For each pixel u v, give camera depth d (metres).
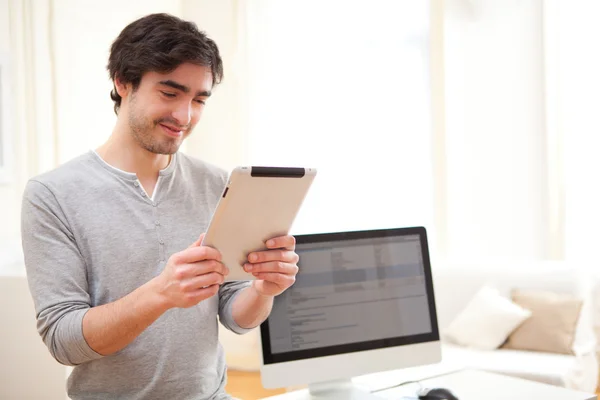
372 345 1.78
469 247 4.54
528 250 4.37
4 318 3.06
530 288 3.78
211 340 1.53
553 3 4.21
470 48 4.49
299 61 4.98
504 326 3.55
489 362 3.29
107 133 4.25
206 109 5.11
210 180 1.65
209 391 1.52
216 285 1.25
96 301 1.41
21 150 3.64
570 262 3.95
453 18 4.52
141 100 1.39
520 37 4.35
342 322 1.75
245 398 3.95
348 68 4.89
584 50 4.16
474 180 4.52
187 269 1.20
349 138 4.91
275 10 4.99
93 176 1.45
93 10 4.13
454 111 4.54
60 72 3.89
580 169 4.19
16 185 3.61
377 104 4.84
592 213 4.17
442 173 4.53
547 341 3.46
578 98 4.18
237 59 5.00
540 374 3.10
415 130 4.74
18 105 3.63
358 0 4.86
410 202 4.77
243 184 1.15
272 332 1.67
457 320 3.75
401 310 1.83
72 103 3.96
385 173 4.83
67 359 1.33
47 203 1.38
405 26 4.74
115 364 1.41
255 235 1.28
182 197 1.55
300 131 4.99
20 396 3.05
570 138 4.20
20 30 3.65
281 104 5.00
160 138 1.41
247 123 5.00
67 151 3.92
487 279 3.89
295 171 1.20
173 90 1.37
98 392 1.43
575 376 3.25
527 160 4.36
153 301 1.23
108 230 1.42
